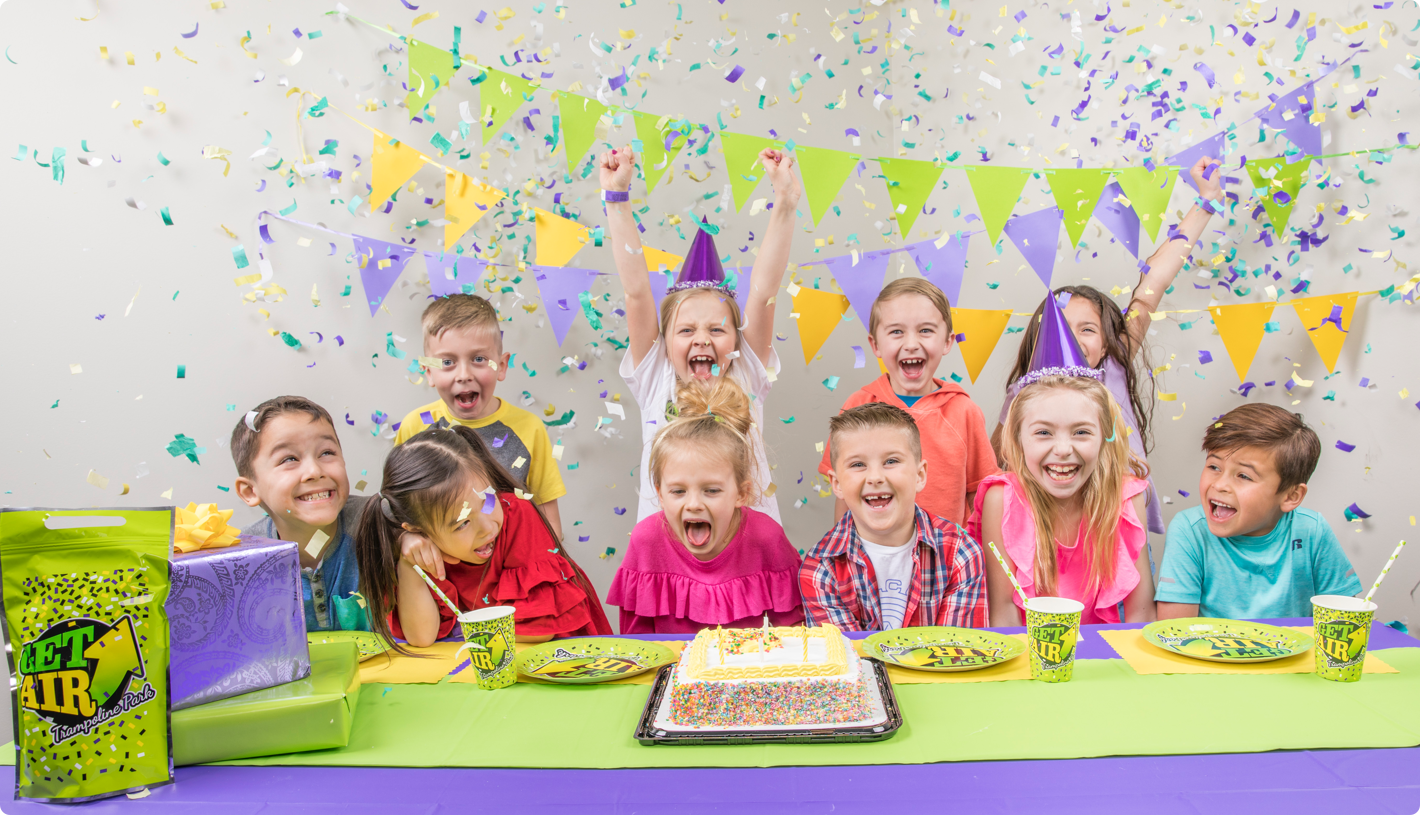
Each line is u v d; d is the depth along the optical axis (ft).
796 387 9.75
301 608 3.75
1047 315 6.23
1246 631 4.44
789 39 9.54
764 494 7.30
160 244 7.32
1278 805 2.81
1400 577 6.74
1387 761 3.07
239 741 3.38
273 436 5.38
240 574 3.59
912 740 3.37
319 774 3.25
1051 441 5.87
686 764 3.23
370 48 7.95
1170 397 7.61
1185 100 7.87
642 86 8.87
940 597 5.67
